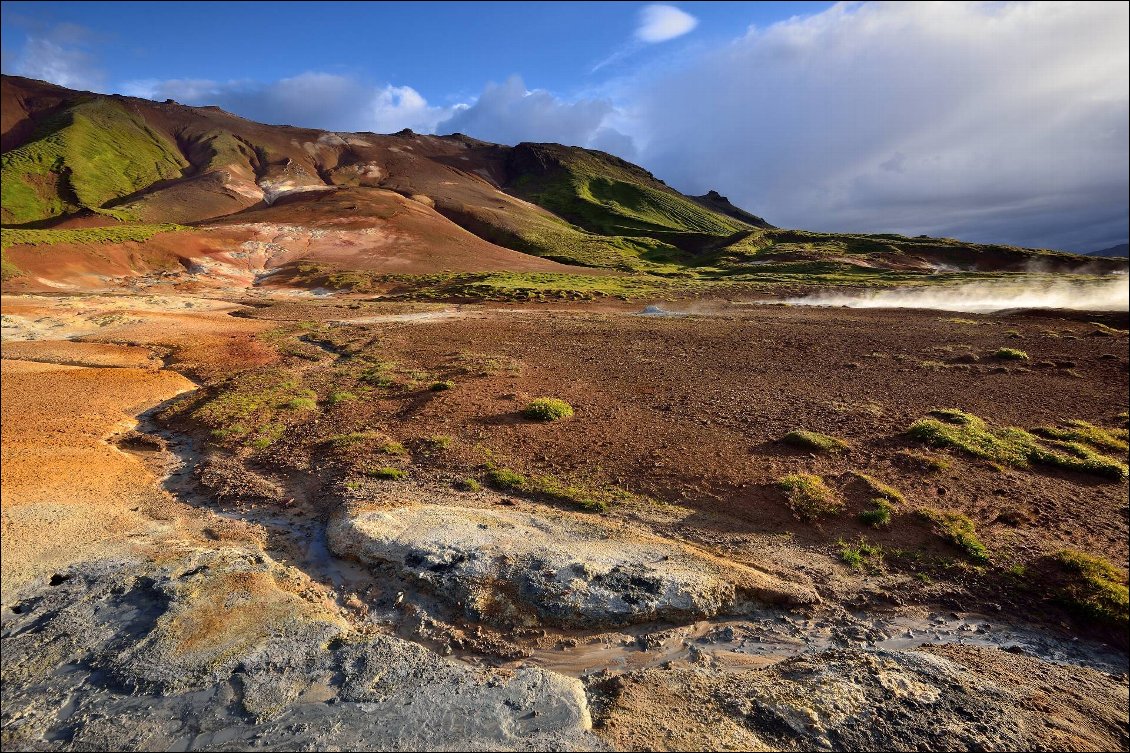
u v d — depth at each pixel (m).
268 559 10.06
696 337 31.94
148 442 16.47
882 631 8.16
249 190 113.19
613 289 56.28
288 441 16.00
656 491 12.23
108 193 111.56
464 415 17.52
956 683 6.93
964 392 20.03
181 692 6.98
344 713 6.60
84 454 15.28
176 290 55.88
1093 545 10.05
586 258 84.81
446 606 8.68
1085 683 7.12
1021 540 10.18
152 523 11.54
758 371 23.66
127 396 21.38
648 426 16.31
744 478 12.59
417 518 10.87
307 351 29.53
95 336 32.47
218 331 35.44
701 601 8.52
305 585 9.32
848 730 6.18
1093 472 13.04
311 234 78.38
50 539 10.66
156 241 65.69
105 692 7.05
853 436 15.27
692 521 11.02
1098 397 19.28
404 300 52.62
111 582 9.23
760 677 7.17
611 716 6.48
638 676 7.22
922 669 7.18
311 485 13.18
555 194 144.62
